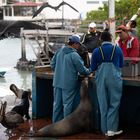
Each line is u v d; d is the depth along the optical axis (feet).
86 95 24.26
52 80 28.27
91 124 24.35
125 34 25.35
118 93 22.93
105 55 22.79
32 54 103.65
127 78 23.79
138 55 25.71
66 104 24.73
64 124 23.91
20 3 181.06
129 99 26.11
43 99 28.99
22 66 79.36
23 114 28.32
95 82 23.62
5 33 51.60
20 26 52.49
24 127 26.27
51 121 27.76
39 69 28.50
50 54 54.29
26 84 58.75
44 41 69.97
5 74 70.13
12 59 100.63
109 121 23.09
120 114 26.61
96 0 171.53
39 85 28.73
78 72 24.64
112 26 44.50
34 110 28.71
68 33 80.07
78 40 24.91
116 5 95.25
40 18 131.95
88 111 24.21
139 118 25.86
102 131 23.58
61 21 143.84
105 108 23.13
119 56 22.88
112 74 22.61
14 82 61.21
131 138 23.25
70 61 24.39
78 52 26.25
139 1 84.99
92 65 23.40
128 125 25.84
